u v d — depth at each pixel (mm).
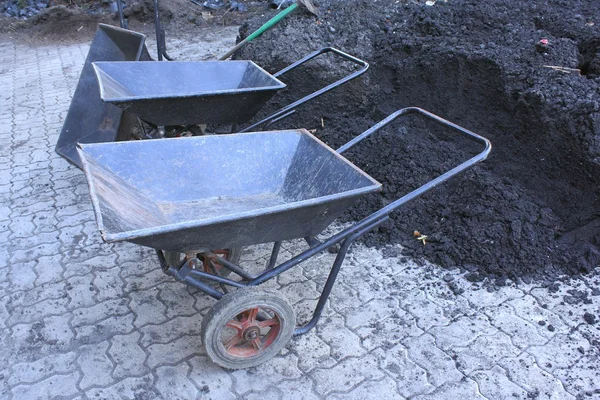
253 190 3279
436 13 5504
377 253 3779
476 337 3059
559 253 3602
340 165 2928
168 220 2967
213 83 4570
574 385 2760
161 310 3312
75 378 2855
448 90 4762
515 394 2717
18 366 2930
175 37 8938
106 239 2072
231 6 9977
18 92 6883
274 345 2881
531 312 3221
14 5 10391
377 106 5180
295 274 3588
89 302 3377
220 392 2770
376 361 2928
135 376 2867
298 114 5348
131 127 4324
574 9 5422
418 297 3369
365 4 6008
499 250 3580
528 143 4164
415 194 2771
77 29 9406
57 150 4496
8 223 4152
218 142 3139
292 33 5570
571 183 3873
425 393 2738
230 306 2611
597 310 3217
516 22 5207
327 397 2730
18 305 3355
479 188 3922
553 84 4199
